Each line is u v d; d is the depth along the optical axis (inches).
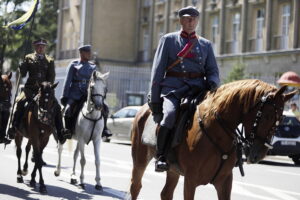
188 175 293.6
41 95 494.6
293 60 1384.1
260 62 1482.5
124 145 1073.5
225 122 285.7
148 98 329.1
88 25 2069.4
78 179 560.1
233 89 286.0
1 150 815.7
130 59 2111.2
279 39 1450.5
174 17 1878.7
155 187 526.3
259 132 267.3
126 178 584.7
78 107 526.9
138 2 2086.6
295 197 510.9
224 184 293.4
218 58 1627.7
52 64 539.5
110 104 1483.8
